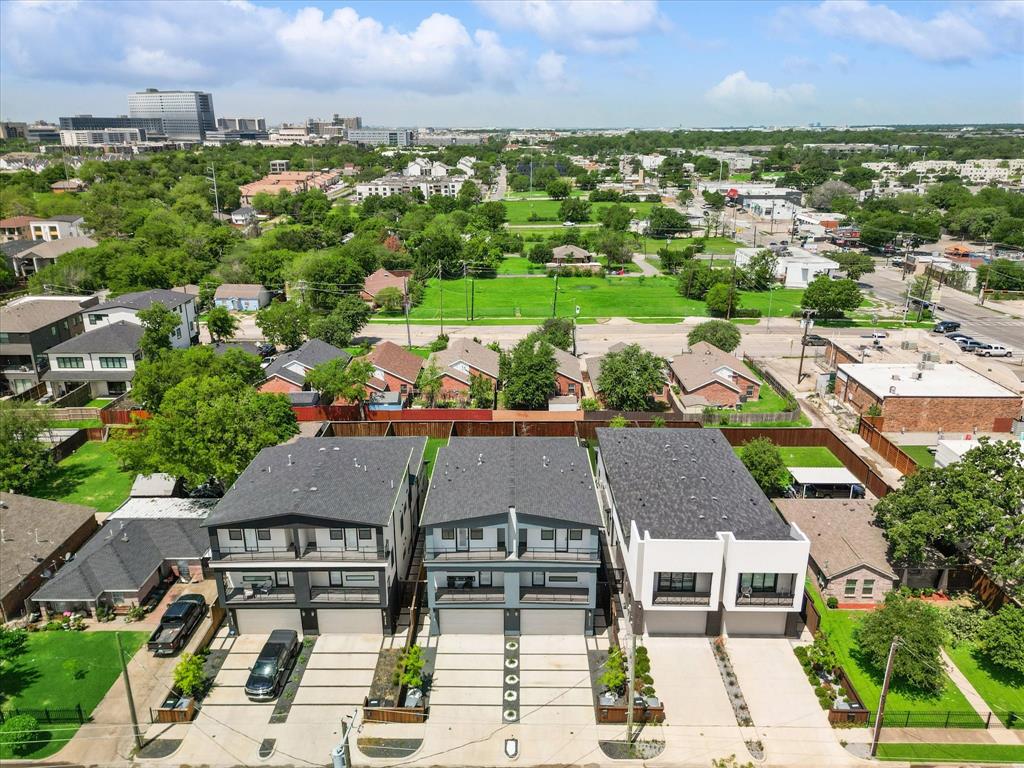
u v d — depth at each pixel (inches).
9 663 1648.6
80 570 1820.9
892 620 1569.9
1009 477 1806.1
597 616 1829.5
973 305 5157.5
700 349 3563.0
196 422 2129.7
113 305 3683.6
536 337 3715.6
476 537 1695.4
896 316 4849.9
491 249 6535.4
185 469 2089.1
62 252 5516.7
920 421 2955.2
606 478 2073.1
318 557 1685.5
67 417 3088.1
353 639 1739.7
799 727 1471.5
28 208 7268.7
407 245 6619.1
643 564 1646.2
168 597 1895.9
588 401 3093.0
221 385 2379.4
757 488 1946.4
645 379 3053.6
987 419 2952.8
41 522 2047.2
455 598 1696.6
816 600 1902.1
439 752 1413.6
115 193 7682.1
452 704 1534.2
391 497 1785.2
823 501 2176.4
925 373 3213.6
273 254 5378.9
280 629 1724.9
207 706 1530.5
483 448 2101.4
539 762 1389.0
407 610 1846.7
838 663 1632.6
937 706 1526.8
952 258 6146.7
